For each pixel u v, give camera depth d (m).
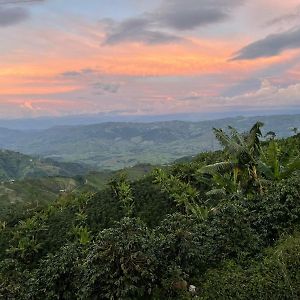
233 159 19.80
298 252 10.23
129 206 32.69
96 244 10.60
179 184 31.77
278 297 9.17
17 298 11.32
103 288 9.92
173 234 11.03
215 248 11.58
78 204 38.72
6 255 30.47
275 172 18.23
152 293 10.20
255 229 12.66
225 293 9.62
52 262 11.65
